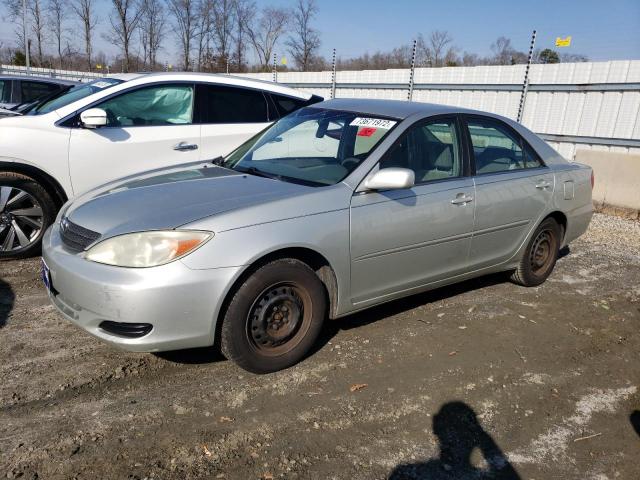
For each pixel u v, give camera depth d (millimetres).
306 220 3256
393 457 2717
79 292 2949
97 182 5379
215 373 3352
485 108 11109
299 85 15945
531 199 4656
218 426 2852
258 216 3115
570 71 9570
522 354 3865
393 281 3814
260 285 3111
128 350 2918
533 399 3324
